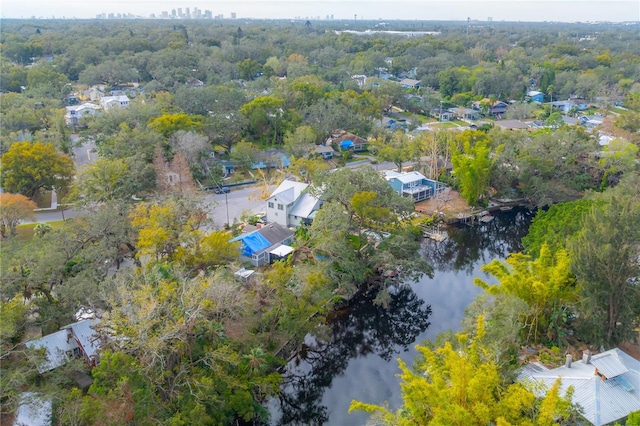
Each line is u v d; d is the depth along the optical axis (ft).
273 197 228.43
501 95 522.06
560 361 139.44
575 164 283.59
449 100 522.47
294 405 142.10
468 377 89.45
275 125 343.67
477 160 260.62
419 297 193.98
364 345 169.68
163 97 376.27
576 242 140.67
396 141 330.13
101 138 295.28
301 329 138.41
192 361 120.67
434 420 83.92
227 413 118.42
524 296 142.51
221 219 236.63
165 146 276.41
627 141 302.45
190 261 161.89
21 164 230.07
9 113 324.80
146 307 112.98
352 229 191.21
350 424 134.00
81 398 104.32
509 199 284.61
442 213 265.34
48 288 153.07
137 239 174.40
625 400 115.24
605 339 142.20
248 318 133.90
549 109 471.62
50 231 179.63
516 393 88.38
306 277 147.33
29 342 128.77
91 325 133.59
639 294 138.31
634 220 136.56
